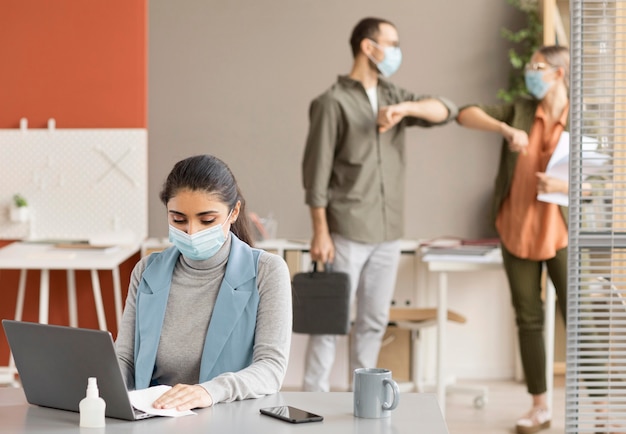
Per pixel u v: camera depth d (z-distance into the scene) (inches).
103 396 85.6
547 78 190.4
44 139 228.4
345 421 85.7
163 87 251.3
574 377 129.7
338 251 198.8
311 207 197.0
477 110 196.7
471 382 243.9
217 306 101.7
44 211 229.1
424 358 243.8
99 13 227.6
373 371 89.2
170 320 103.2
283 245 237.5
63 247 215.3
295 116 250.8
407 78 251.1
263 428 82.6
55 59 227.8
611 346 130.0
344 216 197.2
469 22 250.2
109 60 227.9
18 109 228.7
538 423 194.2
